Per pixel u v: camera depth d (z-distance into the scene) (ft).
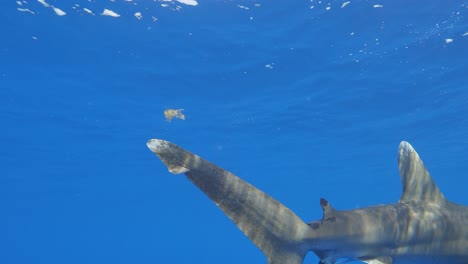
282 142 112.57
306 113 87.66
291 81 70.13
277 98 78.13
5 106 77.30
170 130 96.68
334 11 50.11
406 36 55.42
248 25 53.06
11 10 48.47
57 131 94.02
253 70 65.77
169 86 70.85
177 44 57.11
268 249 14.48
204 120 89.81
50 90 71.05
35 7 48.11
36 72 63.87
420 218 17.52
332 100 80.07
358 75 68.28
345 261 15.94
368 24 52.60
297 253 14.90
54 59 59.98
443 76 69.10
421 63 63.87
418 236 17.15
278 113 87.15
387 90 75.15
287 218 15.10
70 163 126.00
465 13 49.78
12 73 63.72
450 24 52.19
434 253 17.60
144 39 55.57
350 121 93.81
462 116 91.76
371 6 48.96
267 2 48.47
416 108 85.40
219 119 89.66
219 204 14.35
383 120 93.45
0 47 55.98
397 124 96.94
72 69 63.36
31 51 57.36
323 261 15.46
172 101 77.77
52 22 50.96
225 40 56.59
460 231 18.21
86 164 128.98
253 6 49.14
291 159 137.90
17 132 93.50
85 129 93.20
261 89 73.20
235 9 49.62
